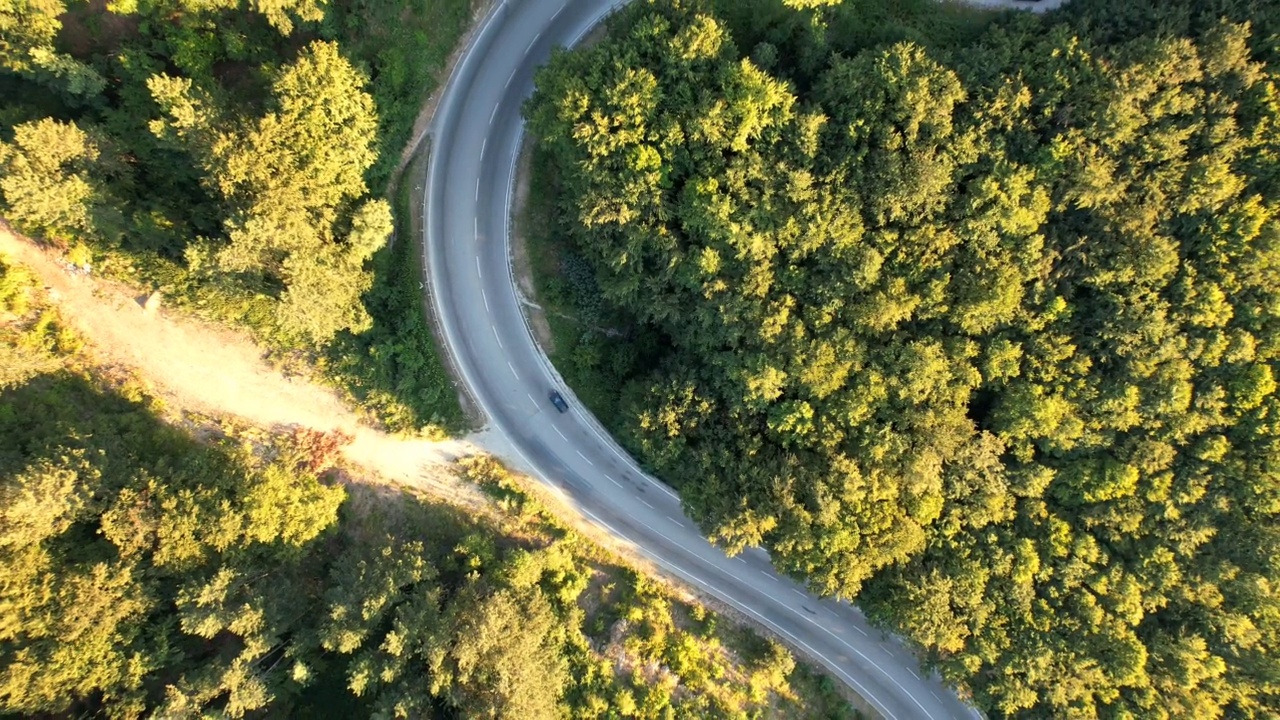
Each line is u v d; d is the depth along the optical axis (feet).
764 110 151.64
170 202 167.63
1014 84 149.38
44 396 168.86
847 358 161.48
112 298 175.42
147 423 175.63
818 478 165.37
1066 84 147.84
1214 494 161.38
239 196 148.97
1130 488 163.53
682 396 176.35
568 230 180.34
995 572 169.58
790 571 180.24
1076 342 161.48
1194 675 165.07
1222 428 160.76
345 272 163.02
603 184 160.56
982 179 152.05
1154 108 144.97
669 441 178.09
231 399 181.78
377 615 162.50
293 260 152.05
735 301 163.02
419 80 173.27
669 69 153.38
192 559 161.17
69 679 149.69
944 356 162.61
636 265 171.53
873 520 164.76
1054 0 165.68
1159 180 149.79
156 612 163.02
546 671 170.40
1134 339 155.02
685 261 165.37
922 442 163.94
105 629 151.12
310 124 146.51
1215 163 145.48
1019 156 154.10
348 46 164.04
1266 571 160.25
